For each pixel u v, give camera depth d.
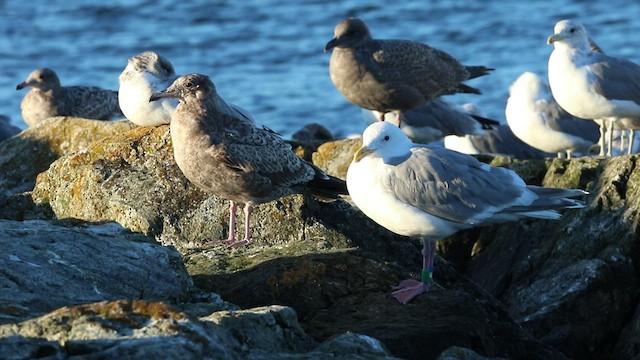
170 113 16.42
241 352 9.89
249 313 10.52
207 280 12.78
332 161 19.66
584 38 19.45
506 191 12.86
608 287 15.08
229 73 34.50
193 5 42.12
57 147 18.48
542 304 15.00
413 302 12.28
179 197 15.39
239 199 14.66
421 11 40.94
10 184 18.38
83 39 38.31
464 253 17.77
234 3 42.41
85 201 15.62
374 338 10.95
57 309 10.01
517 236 17.16
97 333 9.20
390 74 20.16
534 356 12.88
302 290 12.39
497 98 31.64
